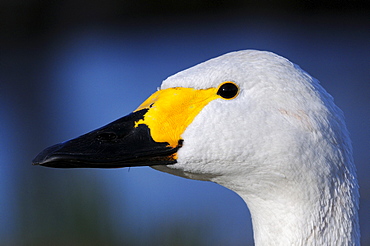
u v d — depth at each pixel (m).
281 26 24.41
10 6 25.00
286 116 5.17
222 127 5.30
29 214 12.34
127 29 25.03
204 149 5.33
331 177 5.17
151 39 23.91
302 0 25.27
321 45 23.09
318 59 22.19
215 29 24.33
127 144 5.35
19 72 22.48
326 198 5.19
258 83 5.26
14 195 12.86
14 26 24.94
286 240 5.28
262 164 5.25
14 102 19.97
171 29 24.59
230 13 25.33
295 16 25.11
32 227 12.15
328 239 5.20
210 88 5.43
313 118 5.14
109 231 11.73
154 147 5.35
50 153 5.22
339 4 25.02
